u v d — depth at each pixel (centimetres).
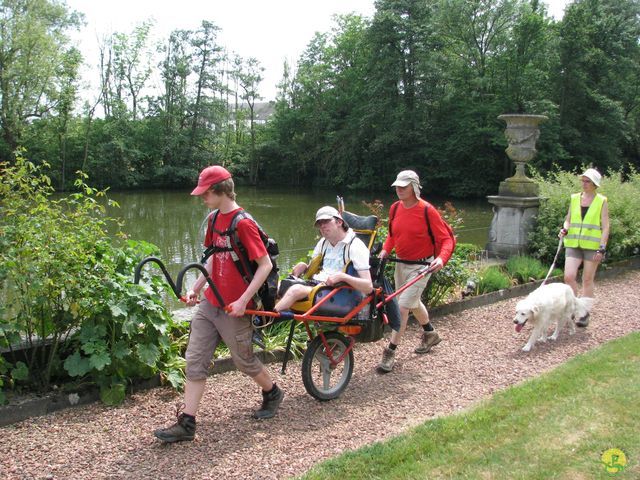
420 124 3941
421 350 551
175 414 405
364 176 4403
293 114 5259
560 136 3578
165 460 341
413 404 431
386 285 478
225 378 475
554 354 552
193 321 376
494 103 3747
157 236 2033
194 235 2061
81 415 400
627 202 1000
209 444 362
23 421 388
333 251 439
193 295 375
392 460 330
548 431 362
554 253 946
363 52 4638
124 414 403
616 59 3762
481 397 445
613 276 934
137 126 4741
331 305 416
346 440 370
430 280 672
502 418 385
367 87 4031
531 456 331
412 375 495
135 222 2516
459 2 3744
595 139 3722
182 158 4856
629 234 999
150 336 433
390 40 3797
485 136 3791
